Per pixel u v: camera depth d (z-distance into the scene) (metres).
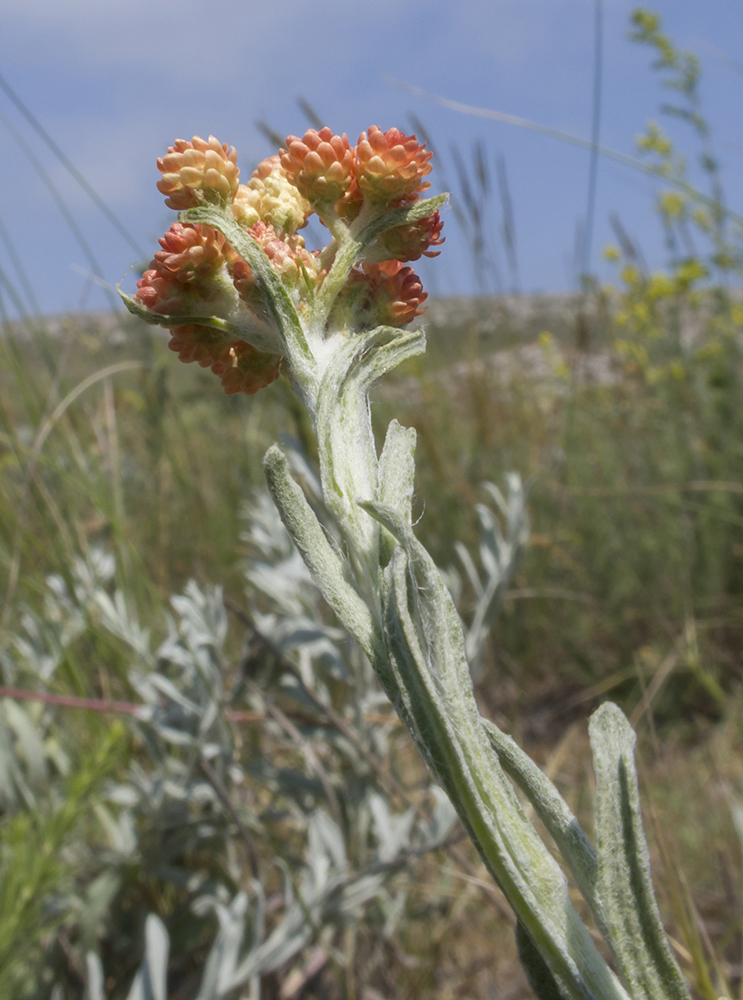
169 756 0.22
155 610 0.27
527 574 0.41
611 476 0.47
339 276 0.09
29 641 0.24
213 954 0.16
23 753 0.20
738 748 0.32
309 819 0.20
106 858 0.19
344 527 0.08
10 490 0.28
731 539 0.44
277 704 0.24
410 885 0.20
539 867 0.07
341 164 0.09
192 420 0.44
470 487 0.43
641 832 0.07
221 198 0.09
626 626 0.42
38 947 0.19
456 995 0.22
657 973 0.07
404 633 0.07
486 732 0.07
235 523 0.36
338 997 0.21
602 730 0.07
